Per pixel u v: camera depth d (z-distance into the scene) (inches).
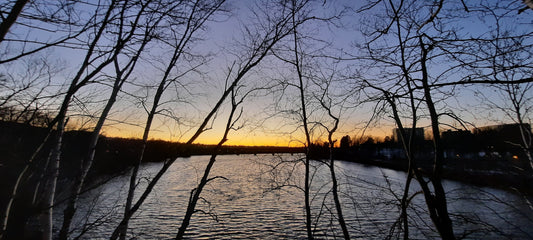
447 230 193.9
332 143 318.0
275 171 326.6
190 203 301.4
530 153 379.2
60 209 487.2
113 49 170.4
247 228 761.6
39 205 222.5
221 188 1240.2
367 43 227.3
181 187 1325.0
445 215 197.5
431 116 207.8
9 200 161.8
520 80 127.6
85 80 169.5
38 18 129.2
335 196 291.1
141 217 821.2
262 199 1031.6
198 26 295.4
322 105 331.6
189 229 770.2
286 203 977.5
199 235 732.0
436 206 201.3
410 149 227.8
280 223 783.7
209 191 1197.1
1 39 118.1
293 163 335.9
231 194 1118.4
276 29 326.0
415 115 227.0
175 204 1005.2
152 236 690.8
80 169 253.8
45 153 228.4
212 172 1699.1
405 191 237.5
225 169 1856.5
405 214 234.8
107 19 161.6
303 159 326.3
